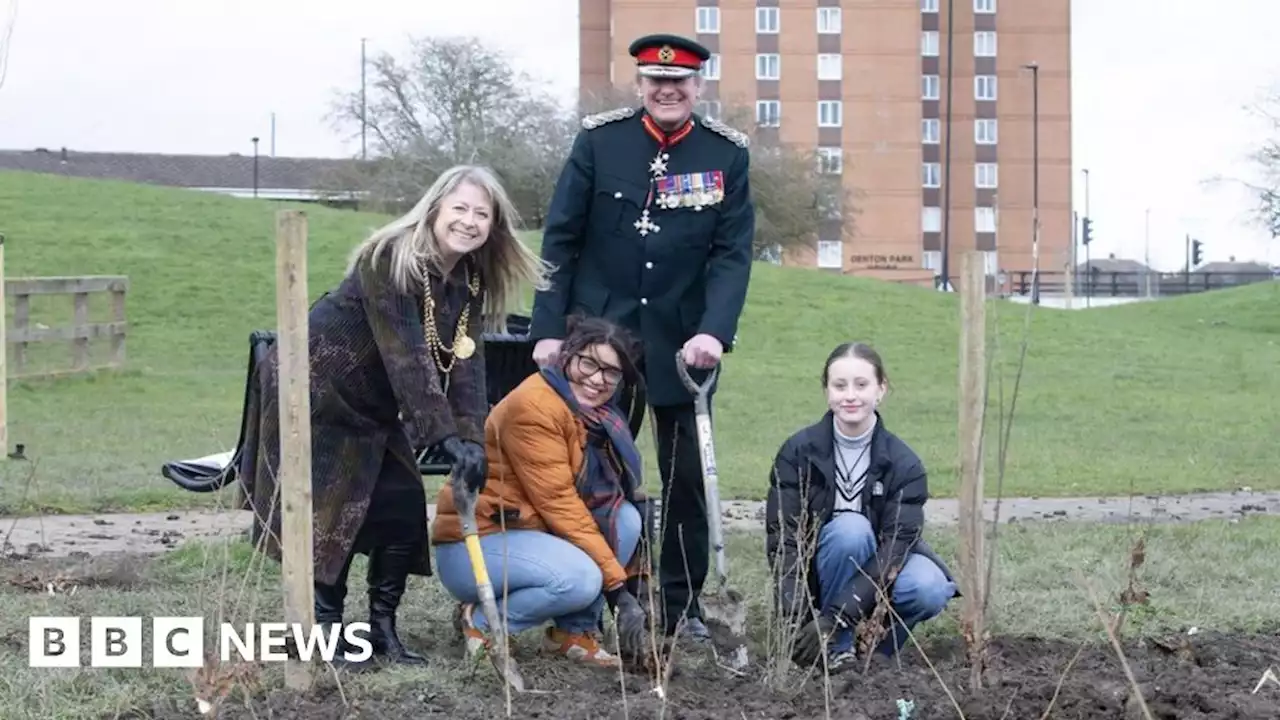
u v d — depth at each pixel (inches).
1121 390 863.7
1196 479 492.7
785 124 2930.6
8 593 265.0
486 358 301.6
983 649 202.2
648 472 429.4
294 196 3304.6
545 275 219.6
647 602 225.8
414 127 2217.0
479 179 205.2
